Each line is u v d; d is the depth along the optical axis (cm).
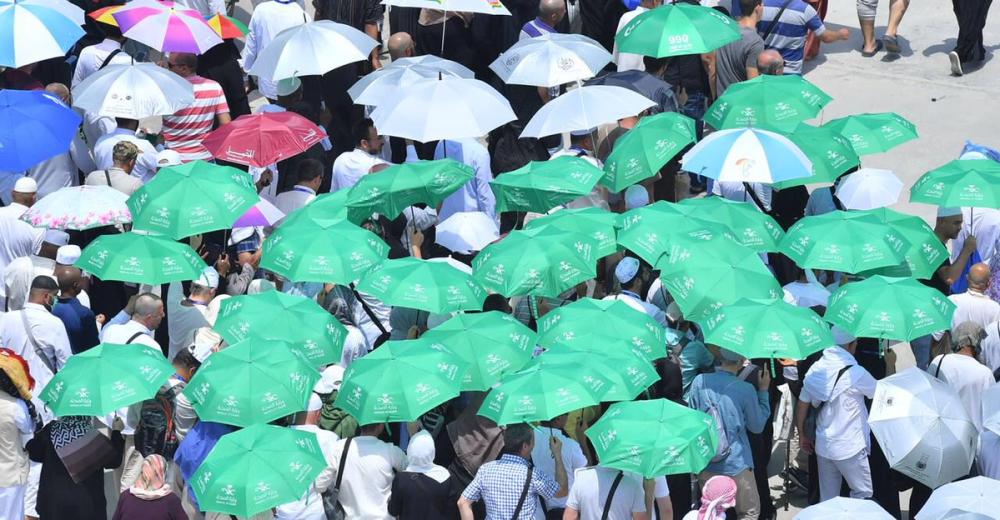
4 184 4697
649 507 3020
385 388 3045
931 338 3981
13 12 4866
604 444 2875
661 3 5284
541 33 5134
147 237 3688
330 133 5144
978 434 3362
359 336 3734
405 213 4372
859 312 3456
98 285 4253
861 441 3428
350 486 3061
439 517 3008
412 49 5066
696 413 2938
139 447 3306
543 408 2991
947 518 2677
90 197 3991
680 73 5219
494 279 3616
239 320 3412
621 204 4481
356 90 4709
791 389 3644
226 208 3884
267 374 3098
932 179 4044
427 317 3700
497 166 5053
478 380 3247
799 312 3362
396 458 3078
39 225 3925
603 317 3397
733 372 3438
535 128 4334
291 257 3631
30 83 4962
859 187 4084
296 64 4750
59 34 4891
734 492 2848
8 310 3981
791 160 3981
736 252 3644
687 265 3600
